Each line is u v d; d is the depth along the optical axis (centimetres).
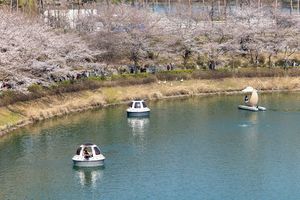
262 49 15312
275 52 15538
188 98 13175
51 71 11569
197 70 14188
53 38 12031
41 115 10744
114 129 10244
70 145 9175
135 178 7800
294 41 15638
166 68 14388
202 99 13062
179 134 9919
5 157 8562
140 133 9975
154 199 7106
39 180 7694
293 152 8900
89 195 7225
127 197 7175
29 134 9762
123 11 14950
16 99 10662
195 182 7656
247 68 14612
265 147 9156
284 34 15662
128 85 13012
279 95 13575
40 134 9775
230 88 13888
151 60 14525
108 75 13188
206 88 13650
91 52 12938
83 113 11431
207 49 14862
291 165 8306
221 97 13288
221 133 9981
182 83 13725
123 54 14125
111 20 14500
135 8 15862
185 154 8794
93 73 13162
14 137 9562
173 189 7419
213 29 15575
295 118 11081
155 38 14788
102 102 12106
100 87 12600
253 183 7619
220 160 8519
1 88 10650
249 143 9375
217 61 15138
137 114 11156
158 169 8131
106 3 18038
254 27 15688
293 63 15400
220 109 11938
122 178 7800
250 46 15300
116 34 14025
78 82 12231
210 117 11194
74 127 10306
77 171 8038
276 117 11175
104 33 13938
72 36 13012
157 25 15062
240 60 15400
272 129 10250
